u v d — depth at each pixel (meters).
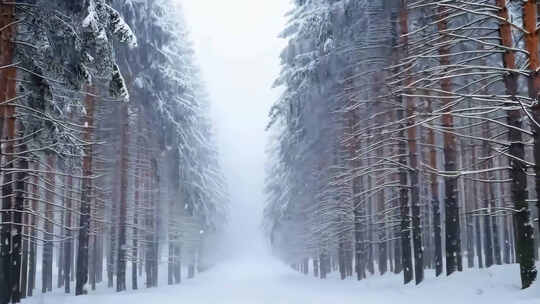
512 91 9.95
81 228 22.33
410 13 16.95
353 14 19.02
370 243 27.11
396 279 20.94
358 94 19.80
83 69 13.31
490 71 10.92
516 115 10.16
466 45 14.92
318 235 37.22
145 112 26.89
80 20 12.84
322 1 21.92
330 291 20.61
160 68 26.33
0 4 12.52
